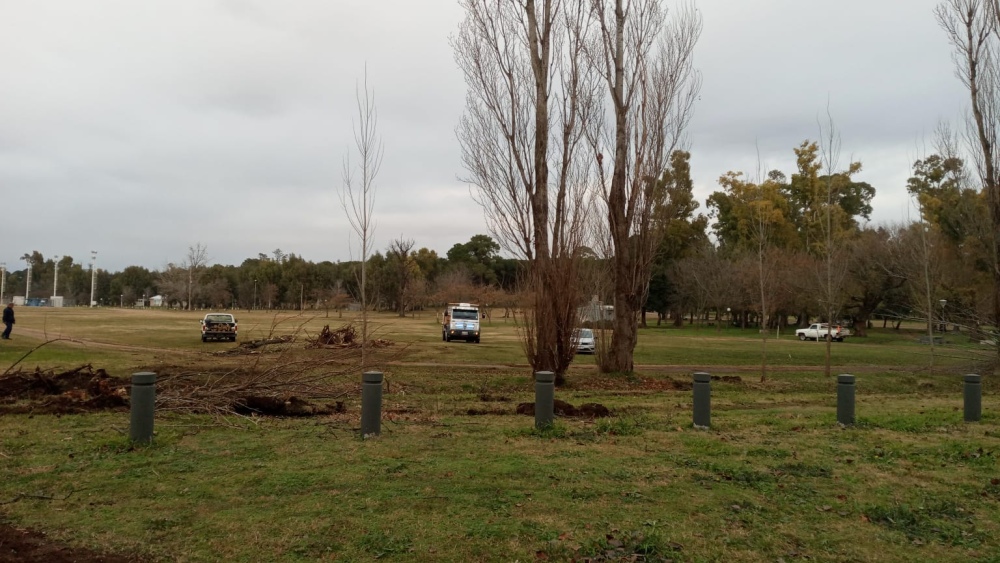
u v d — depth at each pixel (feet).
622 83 66.80
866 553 16.03
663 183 69.00
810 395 54.80
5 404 36.91
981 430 33.96
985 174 77.87
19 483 20.62
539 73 59.72
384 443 27.35
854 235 195.93
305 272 335.06
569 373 71.31
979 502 20.44
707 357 101.40
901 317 131.64
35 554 14.88
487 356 94.89
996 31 75.66
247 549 15.35
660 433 31.48
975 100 77.66
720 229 266.16
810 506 19.72
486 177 61.41
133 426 26.20
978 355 79.36
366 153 67.46
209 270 382.63
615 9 66.33
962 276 127.13
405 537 16.14
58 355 76.13
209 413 33.99
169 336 123.13
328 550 15.31
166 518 17.43
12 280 464.65
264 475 21.70
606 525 17.38
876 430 33.65
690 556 15.44
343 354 48.57
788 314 223.51
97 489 20.07
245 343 78.54
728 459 25.82
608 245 69.97
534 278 60.70
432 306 325.42
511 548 15.60
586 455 25.82
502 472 22.57
